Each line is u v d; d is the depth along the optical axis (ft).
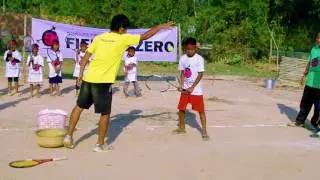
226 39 90.12
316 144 27.27
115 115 34.99
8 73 43.57
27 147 24.80
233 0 91.25
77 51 47.50
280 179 20.56
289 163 23.06
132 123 32.12
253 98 46.37
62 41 54.49
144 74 67.56
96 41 23.97
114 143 26.21
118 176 20.34
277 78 62.90
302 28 102.17
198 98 27.76
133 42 23.95
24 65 53.42
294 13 102.68
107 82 23.67
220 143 26.94
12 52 43.65
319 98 31.12
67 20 85.81
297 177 20.92
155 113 36.24
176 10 89.56
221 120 34.14
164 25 24.64
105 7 86.02
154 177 20.36
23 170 20.72
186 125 31.78
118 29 23.90
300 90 54.19
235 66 86.33
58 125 27.04
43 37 53.72
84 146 25.32
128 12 86.79
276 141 27.84
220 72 75.51
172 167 21.90
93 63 23.80
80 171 20.86
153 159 23.16
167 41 56.08
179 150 25.05
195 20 90.27
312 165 22.80
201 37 91.15
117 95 45.83
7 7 98.53
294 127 32.24
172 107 39.29
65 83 53.83
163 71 72.84
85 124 30.91
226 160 23.31
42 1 93.04
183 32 89.15
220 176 20.76
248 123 33.35
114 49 23.59
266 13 91.97
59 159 22.49
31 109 36.40
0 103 38.88
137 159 23.07
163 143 26.55
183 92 28.40
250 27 90.07
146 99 43.62
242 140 27.89
